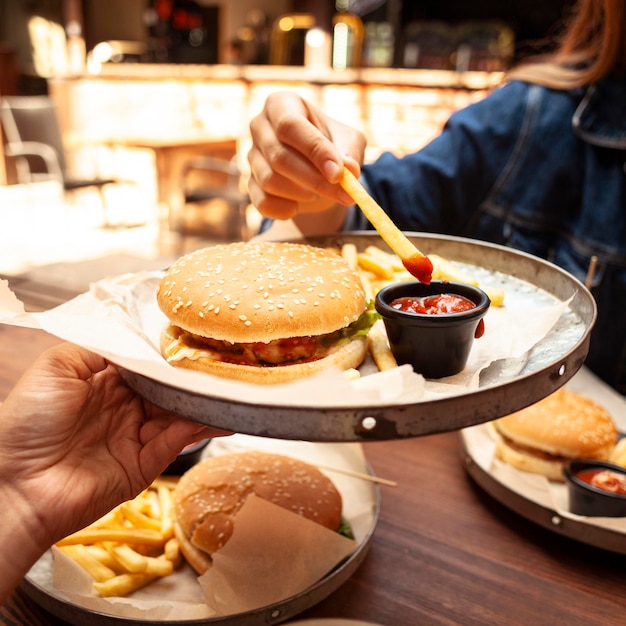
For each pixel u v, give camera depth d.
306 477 0.43
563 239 0.75
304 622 0.36
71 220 2.65
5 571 0.33
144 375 0.32
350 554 0.38
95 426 0.39
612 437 0.51
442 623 0.36
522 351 0.41
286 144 0.44
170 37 3.25
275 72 2.52
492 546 0.42
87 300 0.44
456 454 0.52
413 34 2.49
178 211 2.46
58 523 0.35
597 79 0.69
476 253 0.53
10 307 0.35
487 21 2.62
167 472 0.46
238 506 0.39
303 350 0.40
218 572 0.36
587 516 0.44
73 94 2.97
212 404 0.30
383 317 0.39
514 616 0.37
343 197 0.45
